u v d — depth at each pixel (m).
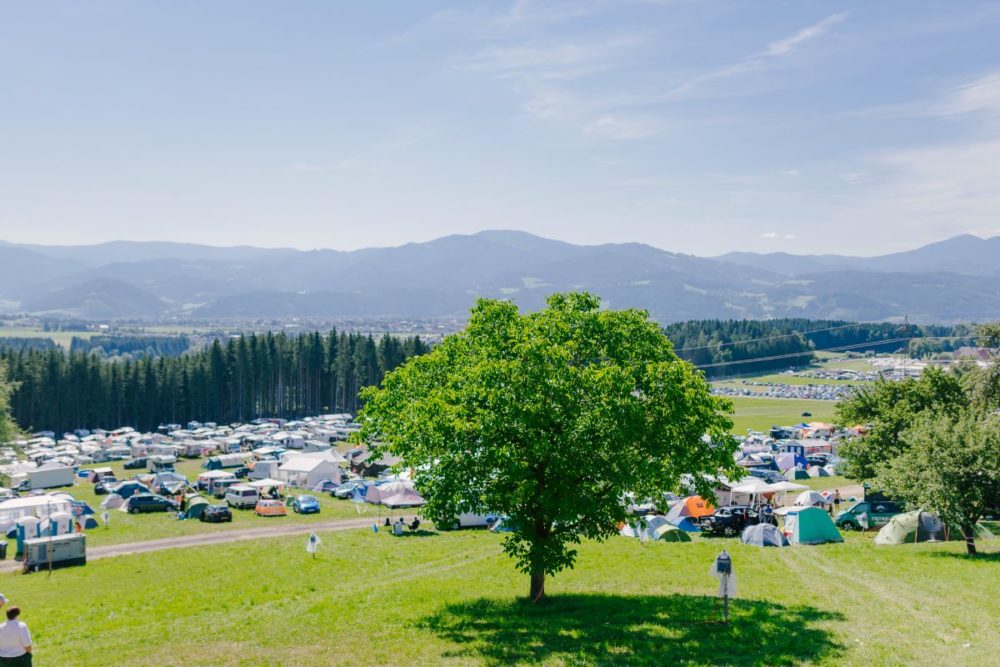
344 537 56.06
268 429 155.00
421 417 27.09
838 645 21.50
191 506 68.81
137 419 172.00
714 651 21.19
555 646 22.00
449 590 32.75
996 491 38.25
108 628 29.06
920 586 31.14
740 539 50.88
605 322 29.77
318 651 22.25
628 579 35.81
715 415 28.66
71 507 66.75
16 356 162.25
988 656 20.00
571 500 25.41
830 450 118.88
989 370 59.59
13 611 17.89
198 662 21.56
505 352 29.19
